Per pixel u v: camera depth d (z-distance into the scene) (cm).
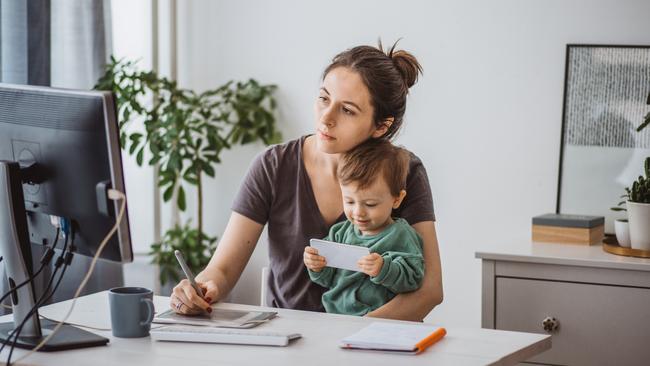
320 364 137
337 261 182
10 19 281
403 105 194
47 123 150
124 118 320
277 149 202
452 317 316
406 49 317
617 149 287
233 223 201
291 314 173
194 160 325
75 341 147
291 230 199
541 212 302
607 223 288
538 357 251
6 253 152
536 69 300
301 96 335
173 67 348
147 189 356
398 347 144
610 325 243
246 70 343
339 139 188
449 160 313
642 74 283
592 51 289
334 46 329
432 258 195
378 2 320
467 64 309
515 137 304
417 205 200
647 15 285
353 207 189
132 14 348
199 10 348
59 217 154
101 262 309
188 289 167
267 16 338
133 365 137
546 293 248
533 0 299
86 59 317
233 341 150
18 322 153
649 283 238
